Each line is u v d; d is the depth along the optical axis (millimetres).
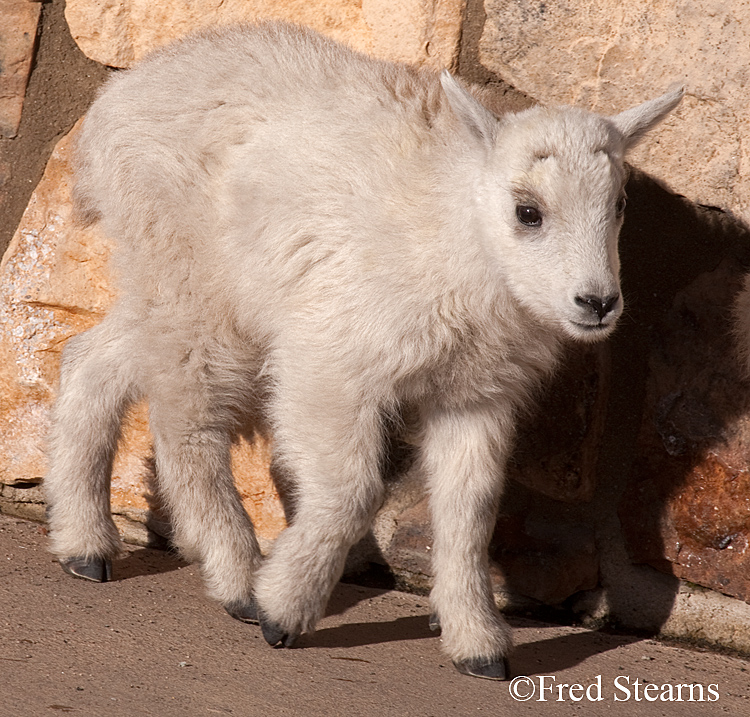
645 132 4543
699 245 5145
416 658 4688
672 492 5188
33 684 3922
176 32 5656
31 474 6004
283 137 4695
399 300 4465
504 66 5246
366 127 4605
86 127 5273
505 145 4352
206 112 4871
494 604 4742
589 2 5035
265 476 5734
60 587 5105
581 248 4172
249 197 4723
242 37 5074
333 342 4559
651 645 5133
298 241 4625
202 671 4266
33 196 5832
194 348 4996
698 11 4879
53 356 5871
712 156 5008
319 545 4664
